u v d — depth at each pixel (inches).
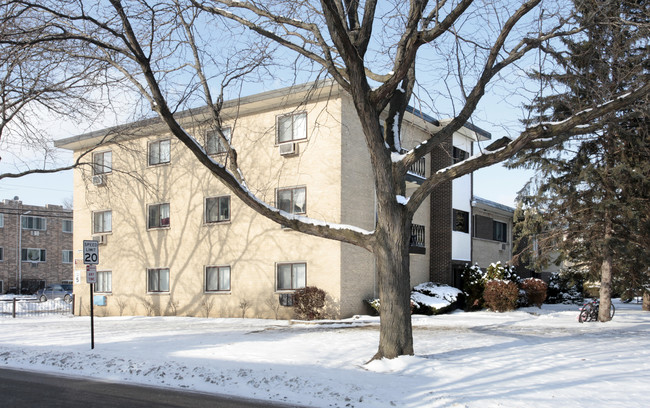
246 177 881.5
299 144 832.3
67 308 1304.1
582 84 518.3
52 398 327.0
